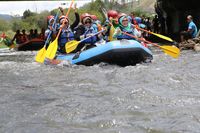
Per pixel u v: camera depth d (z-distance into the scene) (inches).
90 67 383.9
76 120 171.2
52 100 217.3
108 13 480.1
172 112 177.5
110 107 192.2
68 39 456.4
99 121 167.2
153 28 1237.7
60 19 460.4
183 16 1213.1
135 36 429.7
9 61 537.0
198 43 641.0
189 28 693.9
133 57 390.6
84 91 243.1
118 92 232.5
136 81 275.4
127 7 2317.9
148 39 1133.1
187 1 1103.6
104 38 454.9
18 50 914.7
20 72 366.9
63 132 154.3
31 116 181.0
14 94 241.1
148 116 172.7
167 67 363.6
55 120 172.6
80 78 305.6
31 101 216.7
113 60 388.5
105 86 259.4
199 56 493.4
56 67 398.3
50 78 315.9
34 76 333.1
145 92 224.4
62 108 193.6
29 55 706.8
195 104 192.1
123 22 437.4
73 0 466.6
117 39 434.6
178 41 933.2
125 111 183.0
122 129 155.0
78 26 461.1
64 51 455.5
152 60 443.2
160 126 157.2
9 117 180.7
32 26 2381.9
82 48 427.8
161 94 219.9
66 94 234.8
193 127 154.8
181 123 160.2
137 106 191.9
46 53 425.7
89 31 442.0
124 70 335.3
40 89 258.7
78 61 401.4
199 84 255.1
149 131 151.4
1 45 1259.8
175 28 1294.3
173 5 1197.7
